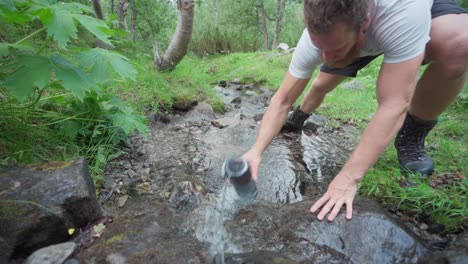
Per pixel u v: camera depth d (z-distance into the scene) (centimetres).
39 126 185
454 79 168
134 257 118
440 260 115
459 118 319
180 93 349
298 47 163
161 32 1034
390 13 123
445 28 158
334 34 110
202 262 119
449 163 214
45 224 125
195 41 1044
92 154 198
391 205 172
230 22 1862
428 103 184
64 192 134
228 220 151
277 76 587
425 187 174
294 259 124
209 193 182
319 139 283
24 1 143
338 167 228
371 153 140
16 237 119
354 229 134
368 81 492
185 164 218
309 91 259
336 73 199
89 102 206
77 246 127
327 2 104
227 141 267
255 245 132
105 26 164
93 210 143
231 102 430
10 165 151
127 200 173
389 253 127
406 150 207
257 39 1135
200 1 460
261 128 169
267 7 1830
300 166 226
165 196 177
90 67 169
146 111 297
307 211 146
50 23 141
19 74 138
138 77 341
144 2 895
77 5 162
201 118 317
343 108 366
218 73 739
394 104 134
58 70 147
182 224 143
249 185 140
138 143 242
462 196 168
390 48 128
